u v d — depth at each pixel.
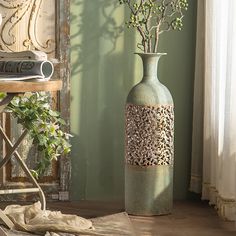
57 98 5.28
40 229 4.19
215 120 4.93
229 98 4.43
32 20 5.23
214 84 4.96
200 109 5.25
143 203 4.83
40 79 3.10
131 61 5.36
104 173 5.41
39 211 4.46
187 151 5.42
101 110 5.38
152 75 4.88
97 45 5.34
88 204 5.25
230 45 4.38
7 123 5.21
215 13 4.89
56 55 5.27
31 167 5.27
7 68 3.16
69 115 5.30
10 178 5.25
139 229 4.49
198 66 5.23
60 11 5.23
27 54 3.29
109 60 5.36
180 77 5.39
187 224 4.62
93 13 5.32
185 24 5.36
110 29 5.34
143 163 4.82
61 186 5.30
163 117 4.81
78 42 5.33
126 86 5.38
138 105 4.79
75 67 5.33
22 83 3.01
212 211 5.01
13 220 4.28
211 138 5.00
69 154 5.29
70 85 5.30
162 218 4.79
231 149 4.47
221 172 4.66
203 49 5.20
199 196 5.43
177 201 5.35
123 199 5.42
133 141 4.83
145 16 4.89
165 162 4.86
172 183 4.92
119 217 4.73
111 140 5.39
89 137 5.38
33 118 4.19
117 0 5.32
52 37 5.26
